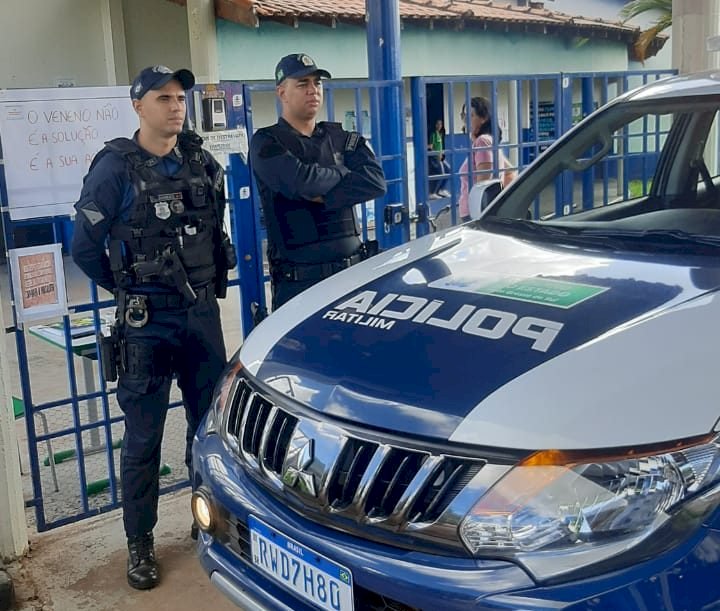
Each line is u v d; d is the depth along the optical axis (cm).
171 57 1104
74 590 316
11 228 322
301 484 197
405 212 468
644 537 164
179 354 317
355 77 1062
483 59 1178
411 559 177
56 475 426
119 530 359
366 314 232
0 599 301
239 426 228
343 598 188
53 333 411
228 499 218
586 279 229
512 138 639
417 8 1137
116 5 1062
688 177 306
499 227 297
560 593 163
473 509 172
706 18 645
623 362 184
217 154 373
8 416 328
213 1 926
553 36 1248
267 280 399
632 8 1348
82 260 300
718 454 168
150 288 303
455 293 232
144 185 293
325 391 203
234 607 302
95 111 335
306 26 1005
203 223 308
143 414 311
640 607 160
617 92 620
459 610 168
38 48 1029
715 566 163
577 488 168
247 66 966
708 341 186
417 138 477
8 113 317
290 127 355
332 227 358
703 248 245
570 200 322
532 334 200
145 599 309
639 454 168
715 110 300
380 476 185
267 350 235
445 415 182
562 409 176
